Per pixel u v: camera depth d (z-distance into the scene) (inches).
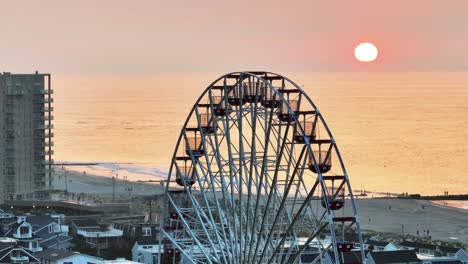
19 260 7440.9
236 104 5536.4
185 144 5944.9
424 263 7342.5
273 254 5078.7
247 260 5255.9
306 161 5413.4
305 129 5073.8
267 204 5137.8
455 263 7455.7
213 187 5452.8
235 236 5334.6
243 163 5556.1
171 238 5482.3
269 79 5403.5
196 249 6072.8
